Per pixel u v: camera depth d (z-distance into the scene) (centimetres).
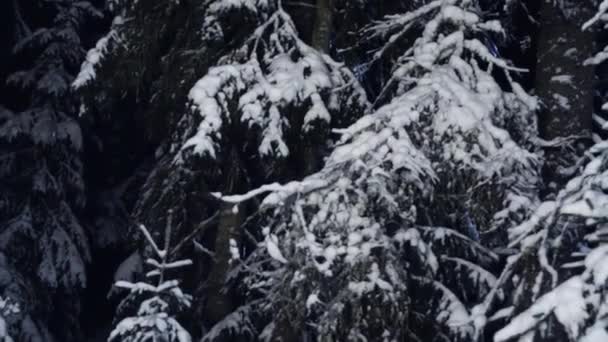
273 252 491
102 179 1245
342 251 509
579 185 411
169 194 820
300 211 514
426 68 587
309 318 625
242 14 697
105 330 1230
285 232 578
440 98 545
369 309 523
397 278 529
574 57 663
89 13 1135
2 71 1168
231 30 753
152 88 837
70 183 1078
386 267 527
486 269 704
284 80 644
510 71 826
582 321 355
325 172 535
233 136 761
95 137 1155
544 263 433
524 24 828
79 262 1032
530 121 616
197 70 751
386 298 517
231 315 756
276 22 705
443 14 615
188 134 734
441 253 650
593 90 665
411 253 631
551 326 381
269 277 729
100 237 1155
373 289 513
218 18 700
